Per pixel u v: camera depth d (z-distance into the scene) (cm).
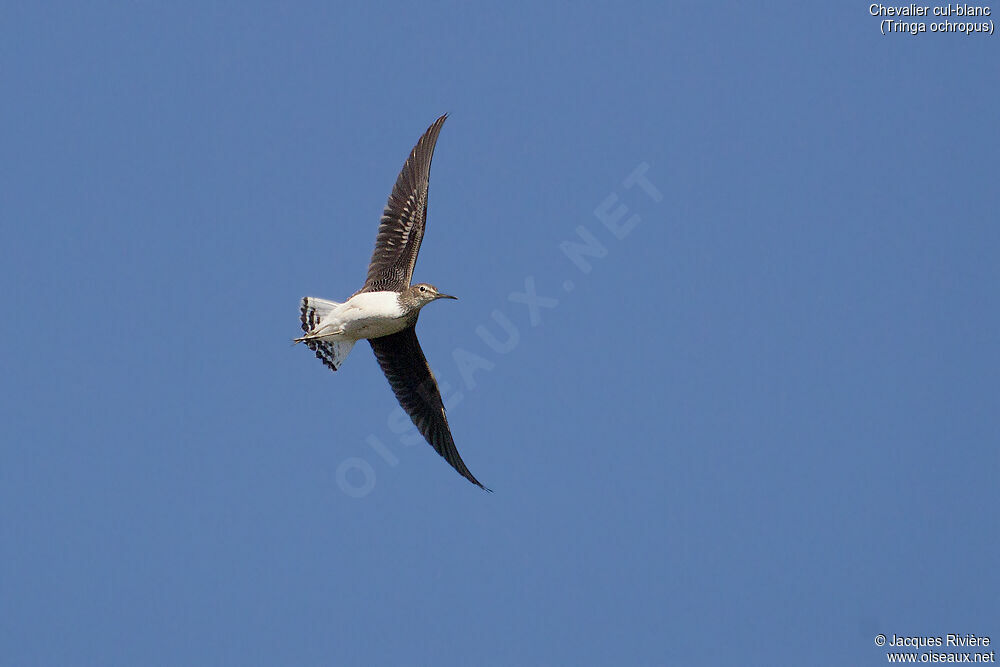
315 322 1664
